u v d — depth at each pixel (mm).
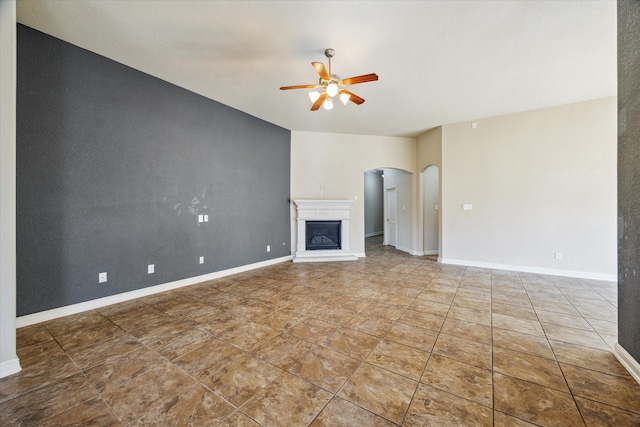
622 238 1964
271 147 5438
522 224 4754
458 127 5309
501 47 2832
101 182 3064
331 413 1489
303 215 5754
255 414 1483
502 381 1761
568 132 4395
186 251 3934
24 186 2557
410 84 3674
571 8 2266
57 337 2355
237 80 3619
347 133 6168
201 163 4129
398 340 2312
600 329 2514
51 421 1438
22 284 2561
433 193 6629
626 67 1875
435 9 2293
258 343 2264
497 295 3498
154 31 2613
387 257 6180
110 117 3125
